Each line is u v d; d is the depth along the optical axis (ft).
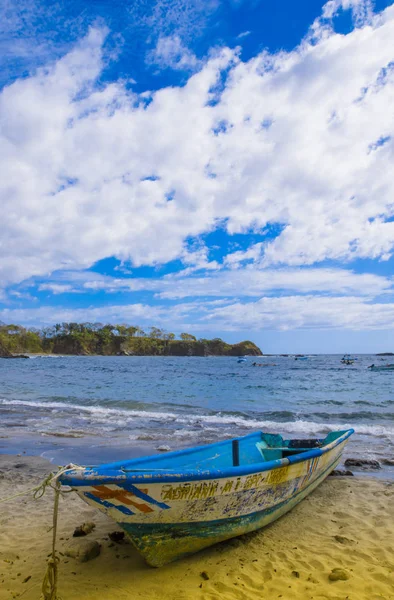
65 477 12.76
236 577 14.30
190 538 15.23
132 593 13.32
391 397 73.46
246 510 16.48
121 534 17.06
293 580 14.12
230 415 52.03
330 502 21.81
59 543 16.99
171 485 13.79
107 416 50.21
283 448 24.17
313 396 74.90
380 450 33.42
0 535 18.04
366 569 14.84
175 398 70.59
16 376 134.31
